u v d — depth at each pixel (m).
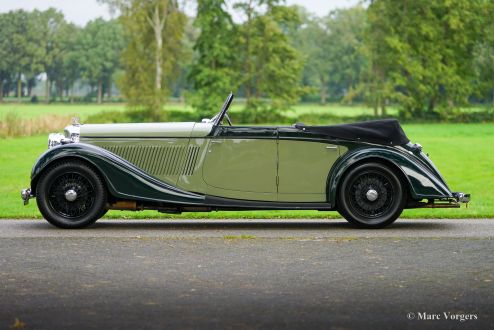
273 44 69.31
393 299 5.09
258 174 8.79
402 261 6.55
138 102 68.50
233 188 8.81
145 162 8.88
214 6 67.50
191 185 8.82
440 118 70.94
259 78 70.25
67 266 6.30
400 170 8.62
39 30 132.75
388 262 6.50
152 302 4.99
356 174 8.70
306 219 10.04
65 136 9.07
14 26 131.25
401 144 8.88
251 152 8.80
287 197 8.80
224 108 8.95
